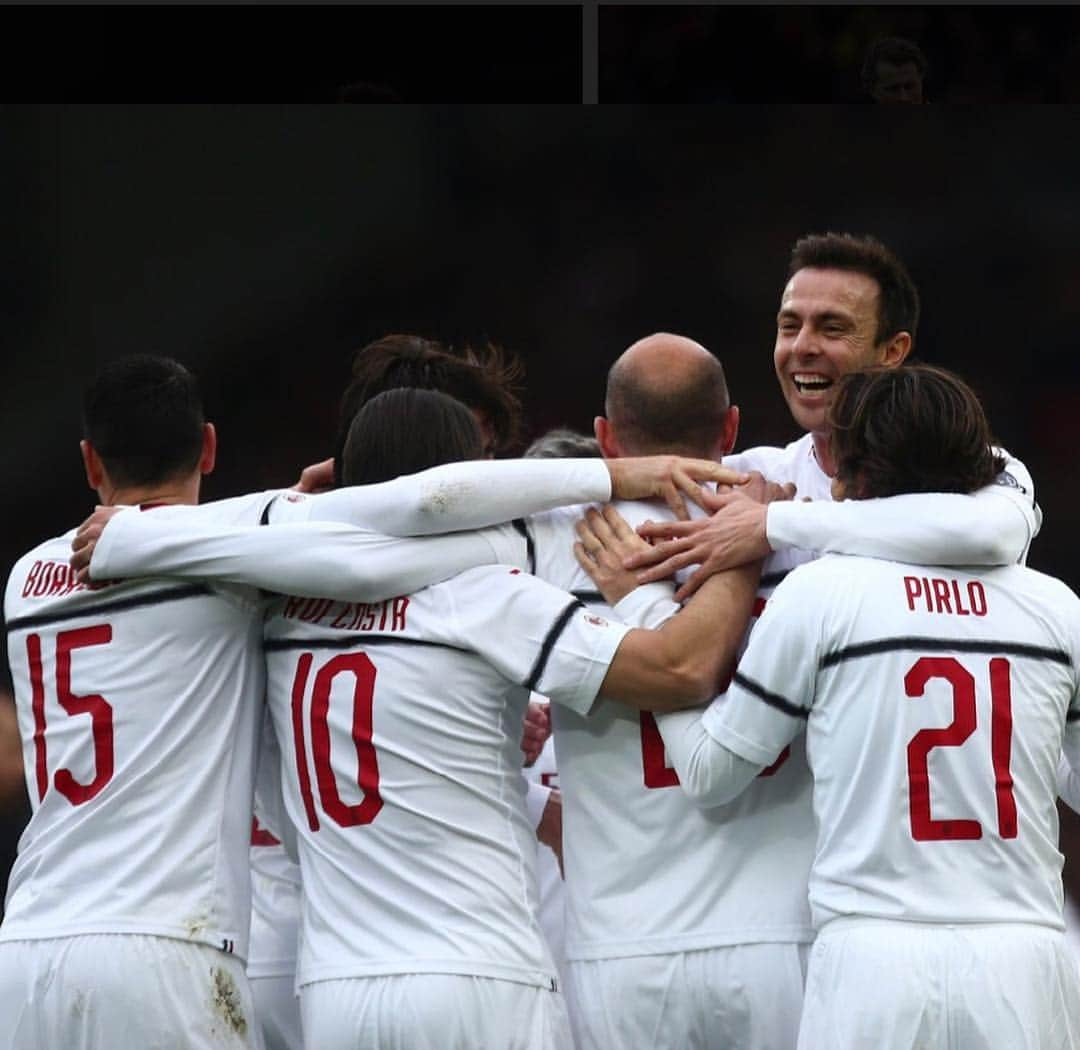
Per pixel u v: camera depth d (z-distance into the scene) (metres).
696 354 12.71
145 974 11.72
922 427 11.60
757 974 11.58
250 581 11.92
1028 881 11.20
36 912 12.12
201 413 13.42
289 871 14.23
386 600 11.94
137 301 31.16
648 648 11.50
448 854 11.56
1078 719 11.79
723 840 11.80
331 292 31.72
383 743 11.67
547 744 15.44
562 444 15.53
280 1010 13.84
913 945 10.88
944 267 32.06
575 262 32.03
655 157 31.77
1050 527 31.97
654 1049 11.77
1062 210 31.83
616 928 11.87
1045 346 32.00
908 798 11.08
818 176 31.92
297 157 31.33
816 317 13.59
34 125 30.58
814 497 13.74
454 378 14.11
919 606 11.33
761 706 11.38
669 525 12.09
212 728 12.24
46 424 30.94
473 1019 11.24
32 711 12.66
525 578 11.90
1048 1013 10.97
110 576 12.30
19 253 30.72
